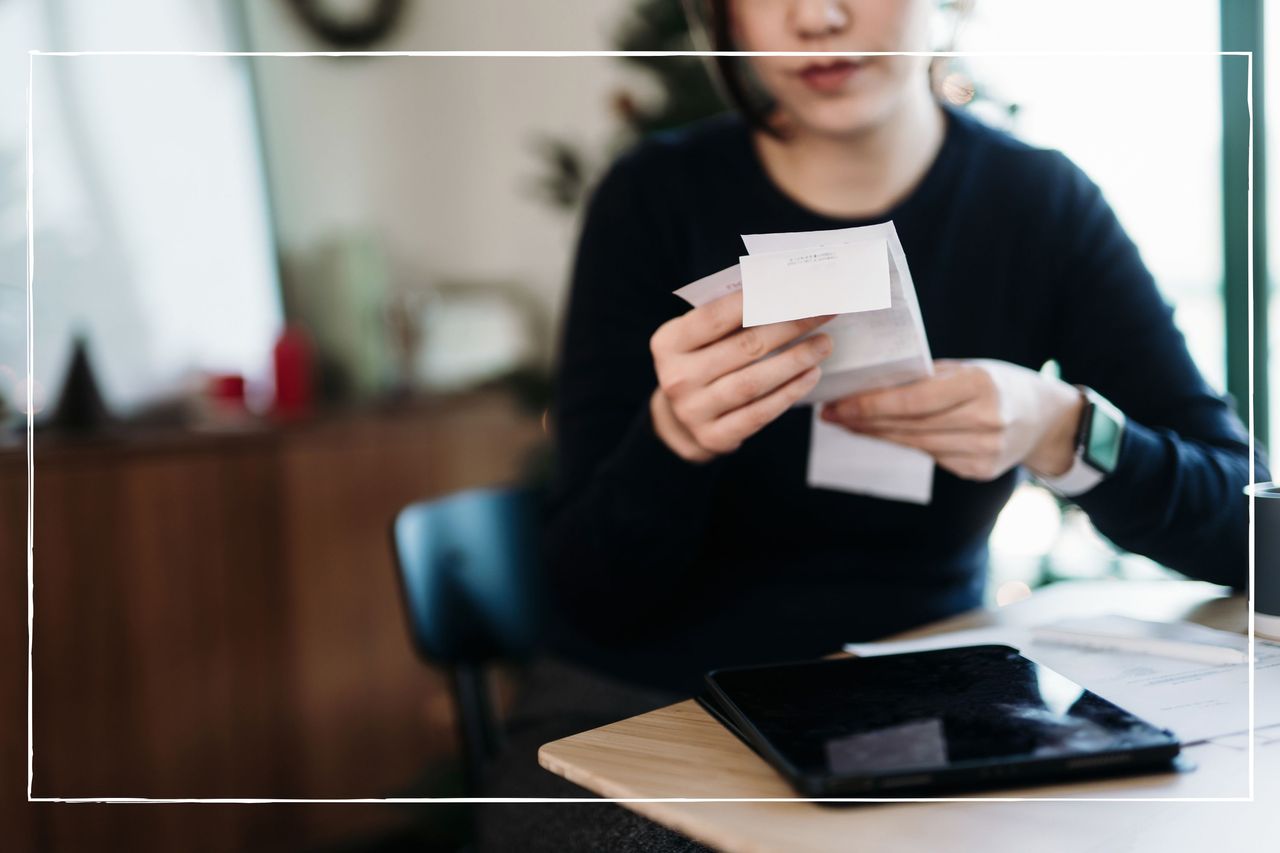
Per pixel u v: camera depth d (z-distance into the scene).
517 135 2.46
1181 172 1.45
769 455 0.92
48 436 1.65
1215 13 1.81
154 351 2.02
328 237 2.28
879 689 0.56
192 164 2.09
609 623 0.94
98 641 1.59
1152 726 0.49
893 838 0.42
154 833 1.65
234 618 1.77
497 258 2.49
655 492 0.83
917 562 0.96
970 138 0.99
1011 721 0.50
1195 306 1.87
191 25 2.09
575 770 0.51
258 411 2.06
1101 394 0.98
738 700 0.55
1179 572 0.88
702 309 0.69
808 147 0.96
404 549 1.09
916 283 0.96
